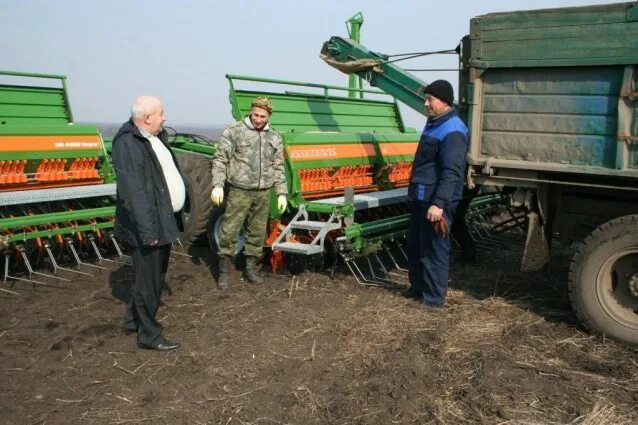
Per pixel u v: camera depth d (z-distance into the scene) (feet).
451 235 23.85
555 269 21.68
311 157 21.27
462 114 17.24
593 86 14.52
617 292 14.65
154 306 14.12
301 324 15.76
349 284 19.38
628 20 13.67
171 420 10.98
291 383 12.41
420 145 16.72
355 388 12.12
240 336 15.01
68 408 11.41
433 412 11.11
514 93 15.67
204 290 18.94
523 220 22.26
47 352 14.10
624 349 14.08
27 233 19.93
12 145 21.02
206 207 23.47
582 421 10.79
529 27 15.01
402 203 24.35
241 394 11.96
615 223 14.34
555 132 15.20
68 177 22.86
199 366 13.29
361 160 23.63
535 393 11.85
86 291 18.84
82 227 21.48
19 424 10.82
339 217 19.19
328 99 26.12
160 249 13.85
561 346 14.23
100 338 14.92
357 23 26.30
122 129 13.20
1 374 12.89
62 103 25.43
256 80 22.18
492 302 17.42
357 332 15.11
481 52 15.88
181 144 25.88
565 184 15.28
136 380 12.62
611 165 14.47
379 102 29.58
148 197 13.24
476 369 12.91
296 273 20.42
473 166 16.53
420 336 14.69
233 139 18.42
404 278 20.35
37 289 19.04
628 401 11.57
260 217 19.06
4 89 23.41
